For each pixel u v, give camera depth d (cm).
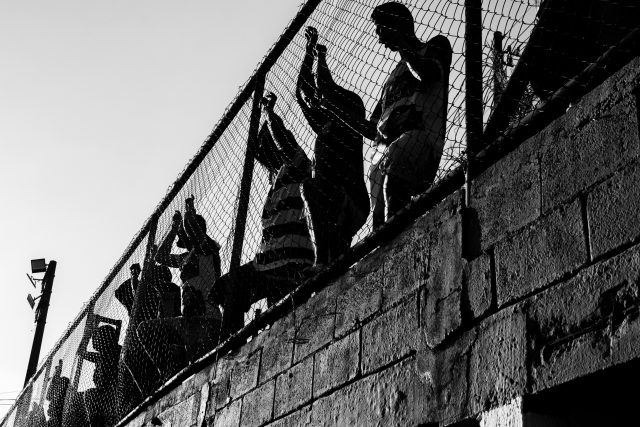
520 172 313
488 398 293
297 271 486
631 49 287
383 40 407
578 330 268
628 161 270
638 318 250
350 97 449
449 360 317
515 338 290
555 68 331
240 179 548
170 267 666
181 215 650
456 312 320
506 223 313
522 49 344
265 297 512
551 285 284
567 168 293
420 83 416
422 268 350
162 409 572
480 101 355
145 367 650
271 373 441
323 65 454
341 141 458
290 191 511
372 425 347
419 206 366
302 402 402
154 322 625
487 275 312
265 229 509
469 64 362
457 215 337
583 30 324
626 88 279
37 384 1028
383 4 407
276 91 522
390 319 358
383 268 376
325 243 452
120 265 787
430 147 396
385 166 404
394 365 347
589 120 290
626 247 261
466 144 345
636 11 307
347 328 387
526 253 298
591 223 276
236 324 523
